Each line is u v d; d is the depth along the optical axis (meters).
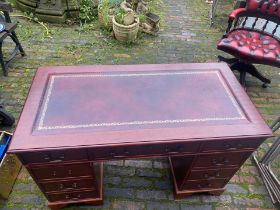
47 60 3.42
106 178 2.27
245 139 1.60
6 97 2.88
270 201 2.20
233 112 1.69
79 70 1.96
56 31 3.98
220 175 1.95
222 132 1.56
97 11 4.38
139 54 3.69
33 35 3.85
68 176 1.72
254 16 3.12
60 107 1.64
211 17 4.51
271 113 2.98
